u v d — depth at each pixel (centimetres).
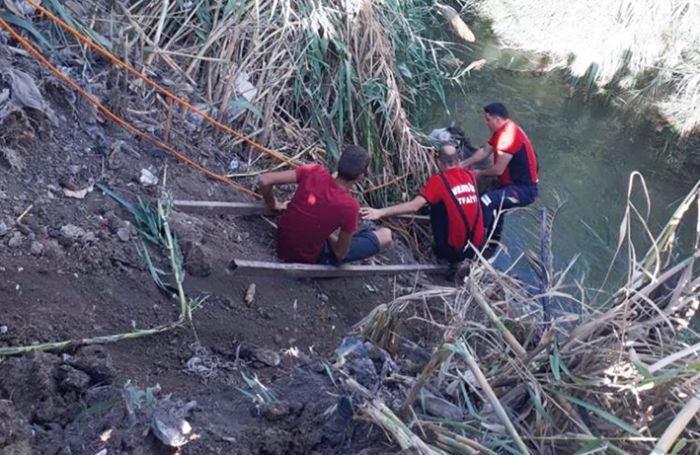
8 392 353
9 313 393
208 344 451
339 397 400
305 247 536
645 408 364
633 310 381
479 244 643
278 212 570
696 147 1035
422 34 1027
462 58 1075
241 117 629
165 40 633
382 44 723
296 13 673
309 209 527
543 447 367
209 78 622
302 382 430
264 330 480
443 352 369
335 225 530
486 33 1188
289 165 625
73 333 405
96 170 506
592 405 363
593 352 378
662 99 1109
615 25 1131
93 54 575
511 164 708
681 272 407
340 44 675
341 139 676
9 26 526
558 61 1150
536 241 757
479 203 644
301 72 664
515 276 553
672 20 1137
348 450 373
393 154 708
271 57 648
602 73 1123
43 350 384
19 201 450
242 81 632
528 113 1020
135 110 569
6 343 382
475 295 413
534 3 1201
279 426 385
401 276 608
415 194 714
